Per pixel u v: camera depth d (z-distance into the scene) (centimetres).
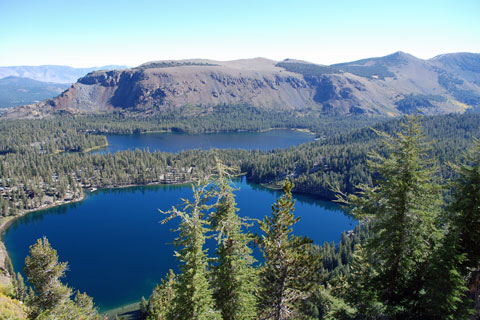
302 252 2386
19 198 17862
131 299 9169
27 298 4238
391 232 2372
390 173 2392
